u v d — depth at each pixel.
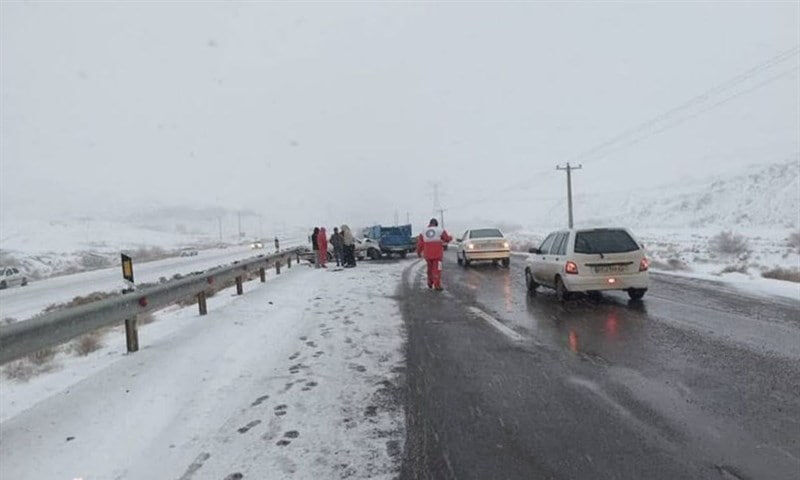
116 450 4.54
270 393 5.90
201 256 57.31
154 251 79.19
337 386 6.10
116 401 5.70
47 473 4.17
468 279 17.81
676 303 11.27
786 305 10.66
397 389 5.95
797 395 5.33
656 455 4.11
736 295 12.21
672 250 34.28
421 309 11.57
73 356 8.36
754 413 4.89
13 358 5.32
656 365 6.57
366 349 7.88
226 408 5.46
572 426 4.73
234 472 4.09
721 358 6.78
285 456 4.33
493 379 6.23
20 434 4.89
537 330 8.95
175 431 4.90
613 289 11.40
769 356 6.79
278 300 13.04
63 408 5.49
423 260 30.16
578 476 3.83
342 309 11.63
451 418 5.03
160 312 12.33
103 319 7.03
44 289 29.75
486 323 9.75
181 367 6.94
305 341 8.43
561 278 11.73
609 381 6.00
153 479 4.04
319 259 24.91
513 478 3.84
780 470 3.83
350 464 4.15
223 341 8.41
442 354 7.49
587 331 8.72
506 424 4.83
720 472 3.82
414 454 4.29
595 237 11.60
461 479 3.85
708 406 5.10
